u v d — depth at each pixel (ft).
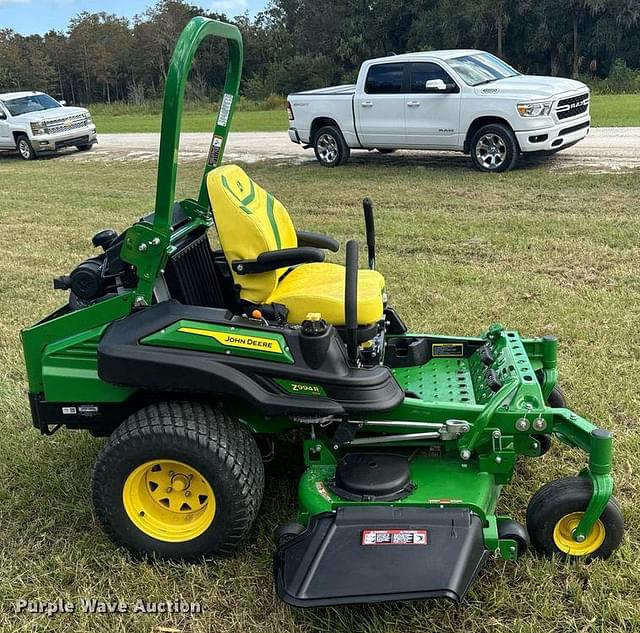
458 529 9.52
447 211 33.17
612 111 67.15
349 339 10.51
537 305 20.59
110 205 39.96
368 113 44.75
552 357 13.38
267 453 13.41
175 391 10.82
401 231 29.94
